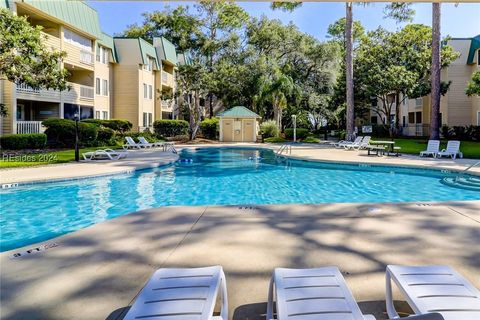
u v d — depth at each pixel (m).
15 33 14.23
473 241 4.41
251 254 4.04
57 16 21.69
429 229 4.92
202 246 4.31
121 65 30.70
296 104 36.56
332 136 41.06
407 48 28.81
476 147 21.08
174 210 6.09
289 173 13.69
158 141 28.94
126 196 9.73
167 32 43.97
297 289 2.39
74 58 24.23
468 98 28.98
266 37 39.81
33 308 2.88
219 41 37.88
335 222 5.30
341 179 12.35
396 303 2.93
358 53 33.03
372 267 3.65
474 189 10.44
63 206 8.62
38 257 3.97
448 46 27.48
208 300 2.23
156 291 2.36
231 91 36.81
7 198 9.27
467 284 2.51
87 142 22.08
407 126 34.12
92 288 3.23
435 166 12.97
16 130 19.25
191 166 15.63
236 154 21.38
